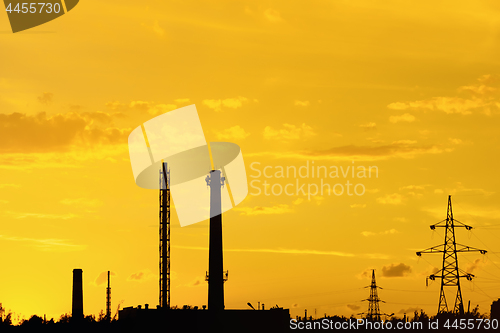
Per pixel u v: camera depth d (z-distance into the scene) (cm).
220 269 11381
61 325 13050
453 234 13100
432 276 13088
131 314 11606
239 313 11419
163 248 13138
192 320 11319
